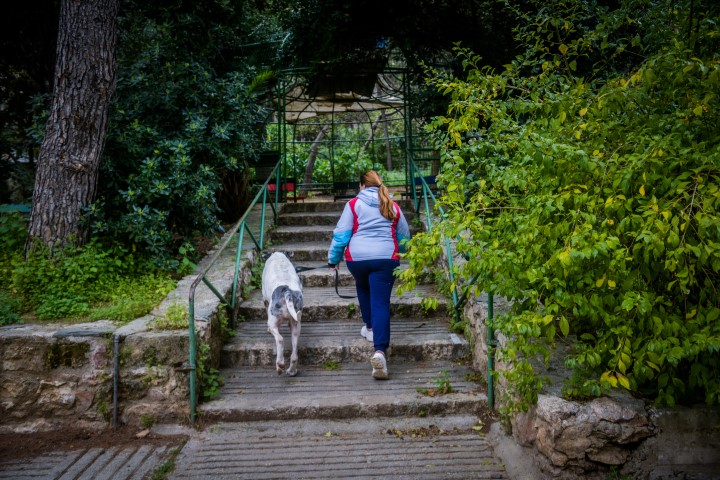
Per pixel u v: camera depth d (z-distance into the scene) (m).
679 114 2.93
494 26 7.93
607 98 3.12
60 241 5.61
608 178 2.95
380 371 4.51
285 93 10.20
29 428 4.12
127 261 5.85
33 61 8.36
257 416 4.16
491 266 3.11
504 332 3.18
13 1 7.66
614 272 2.76
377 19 8.27
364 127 21.12
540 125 3.42
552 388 3.45
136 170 6.39
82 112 5.65
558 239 3.12
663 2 3.95
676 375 3.43
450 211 3.43
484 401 4.21
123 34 8.80
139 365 4.19
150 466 3.61
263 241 7.46
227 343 5.08
